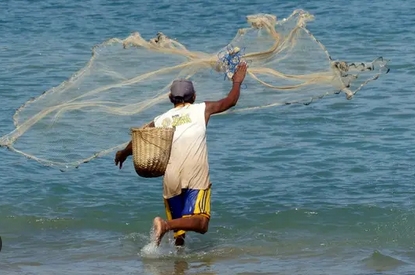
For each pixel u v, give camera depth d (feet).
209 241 62.34
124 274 55.11
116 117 63.16
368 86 110.42
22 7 188.44
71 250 60.64
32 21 171.53
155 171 56.70
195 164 57.11
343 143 86.58
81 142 62.59
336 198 70.69
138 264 57.41
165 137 56.08
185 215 57.31
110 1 195.21
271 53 63.05
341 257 58.39
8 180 75.72
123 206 70.03
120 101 63.46
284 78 62.90
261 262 57.57
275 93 63.21
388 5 179.63
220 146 86.28
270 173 77.77
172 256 59.16
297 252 59.77
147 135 55.93
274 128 92.32
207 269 56.03
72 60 131.95
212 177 76.79
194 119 57.41
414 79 114.62
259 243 61.77
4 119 96.43
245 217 67.00
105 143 62.59
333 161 80.74
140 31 161.17
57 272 55.47
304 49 62.64
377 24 159.02
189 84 58.44
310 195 71.67
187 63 63.31
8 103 104.47
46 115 62.39
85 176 76.95
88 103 62.95
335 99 103.40
